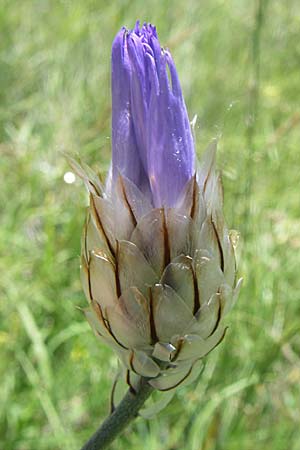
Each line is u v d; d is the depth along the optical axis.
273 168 0.25
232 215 0.21
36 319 0.22
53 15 0.31
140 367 0.10
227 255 0.10
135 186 0.10
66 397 0.20
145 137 0.10
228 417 0.19
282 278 0.22
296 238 0.23
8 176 0.24
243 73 0.31
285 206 0.24
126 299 0.10
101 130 0.25
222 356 0.20
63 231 0.23
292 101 0.30
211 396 0.19
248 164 0.21
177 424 0.19
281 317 0.21
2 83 0.28
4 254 0.22
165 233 0.10
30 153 0.24
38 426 0.20
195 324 0.10
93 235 0.10
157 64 0.10
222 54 0.32
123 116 0.10
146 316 0.10
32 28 0.30
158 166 0.10
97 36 0.30
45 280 0.22
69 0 0.31
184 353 0.10
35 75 0.29
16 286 0.21
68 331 0.21
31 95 0.28
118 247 0.10
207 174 0.10
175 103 0.10
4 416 0.19
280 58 0.32
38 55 0.29
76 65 0.29
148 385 0.11
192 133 0.10
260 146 0.25
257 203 0.23
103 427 0.11
